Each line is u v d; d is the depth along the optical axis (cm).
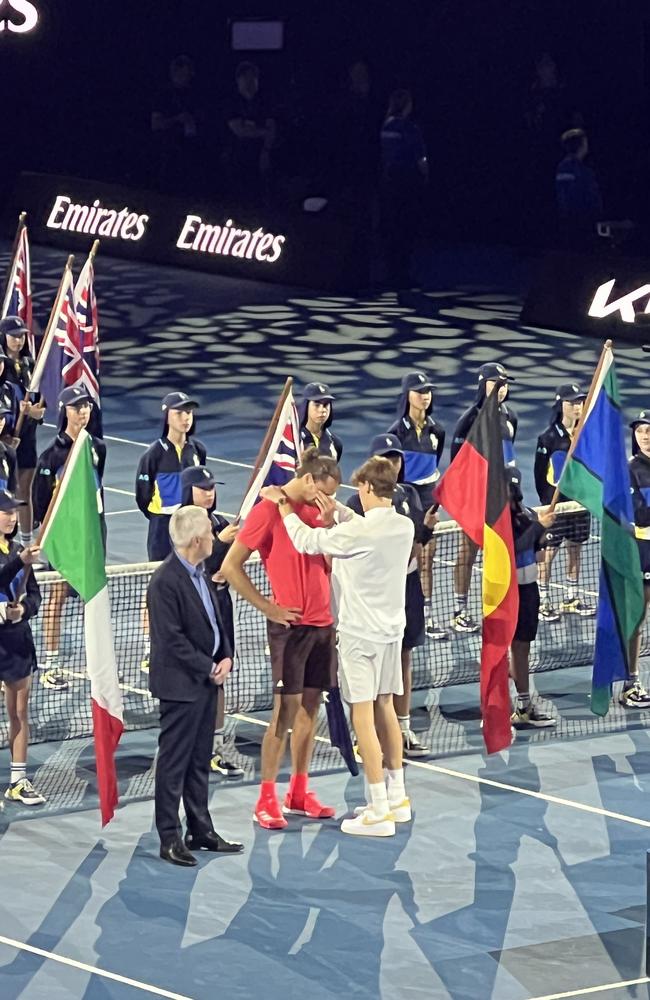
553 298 3959
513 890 1474
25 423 2428
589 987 1312
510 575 1686
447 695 1944
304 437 2242
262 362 3659
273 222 4438
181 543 1498
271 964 1343
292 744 1622
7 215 4959
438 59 4888
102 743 1548
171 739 1515
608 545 1784
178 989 1304
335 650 1602
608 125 4597
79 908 1433
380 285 4419
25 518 2425
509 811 1638
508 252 4834
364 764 1585
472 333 3922
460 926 1409
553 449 2258
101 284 4384
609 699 1839
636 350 3750
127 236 4672
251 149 4747
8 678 1628
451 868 1517
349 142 4700
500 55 4812
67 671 1980
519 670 1845
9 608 1611
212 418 3212
